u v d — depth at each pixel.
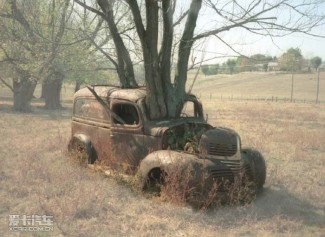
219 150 6.60
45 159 9.42
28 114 23.70
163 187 6.73
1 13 16.44
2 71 24.98
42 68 18.12
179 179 6.38
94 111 8.53
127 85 8.98
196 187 6.31
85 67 14.82
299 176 9.18
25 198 6.70
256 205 6.86
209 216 6.24
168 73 7.79
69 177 7.72
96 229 5.57
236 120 22.25
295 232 5.84
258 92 88.25
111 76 25.58
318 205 7.14
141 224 5.78
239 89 96.81
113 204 6.57
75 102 9.16
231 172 6.58
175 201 6.42
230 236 5.52
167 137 7.11
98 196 6.83
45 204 6.36
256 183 7.21
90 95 8.62
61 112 27.06
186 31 7.88
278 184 8.28
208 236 5.48
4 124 17.23
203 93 85.00
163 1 7.38
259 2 6.71
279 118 25.16
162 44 7.67
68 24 13.75
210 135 6.66
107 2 8.27
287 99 62.09
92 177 7.84
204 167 6.36
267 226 5.95
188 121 7.44
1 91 56.66
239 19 6.85
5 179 7.73
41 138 13.09
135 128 7.50
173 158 6.52
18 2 16.78
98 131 8.38
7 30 18.88
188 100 8.20
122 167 7.76
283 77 114.94
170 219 6.01
